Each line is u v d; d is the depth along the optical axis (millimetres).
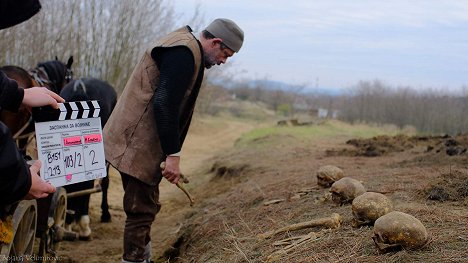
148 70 4328
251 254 4121
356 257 3420
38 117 3100
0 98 2584
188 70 4145
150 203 4512
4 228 2859
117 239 7602
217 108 51156
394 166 7199
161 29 18188
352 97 33781
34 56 14555
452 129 22250
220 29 4379
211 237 5410
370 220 3926
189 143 23562
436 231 3676
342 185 4758
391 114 27594
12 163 2418
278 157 10297
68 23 15703
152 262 5309
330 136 15547
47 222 4844
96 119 3398
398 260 3229
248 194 6609
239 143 17094
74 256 6543
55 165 3195
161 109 4090
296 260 3633
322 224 4160
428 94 27750
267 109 61000
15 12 2434
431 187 4871
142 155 4363
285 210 5137
